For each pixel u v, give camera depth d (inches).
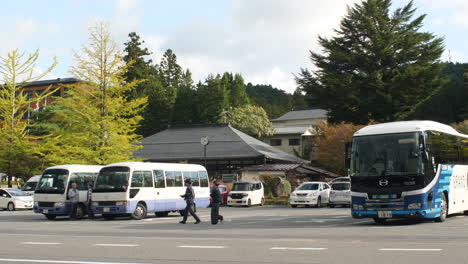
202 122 3122.5
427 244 488.7
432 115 2554.1
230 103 3329.2
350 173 767.7
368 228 706.8
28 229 761.0
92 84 1529.3
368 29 2091.5
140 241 558.3
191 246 501.4
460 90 2650.1
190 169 1214.9
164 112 3218.5
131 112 1596.9
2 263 389.7
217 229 735.7
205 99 3125.0
